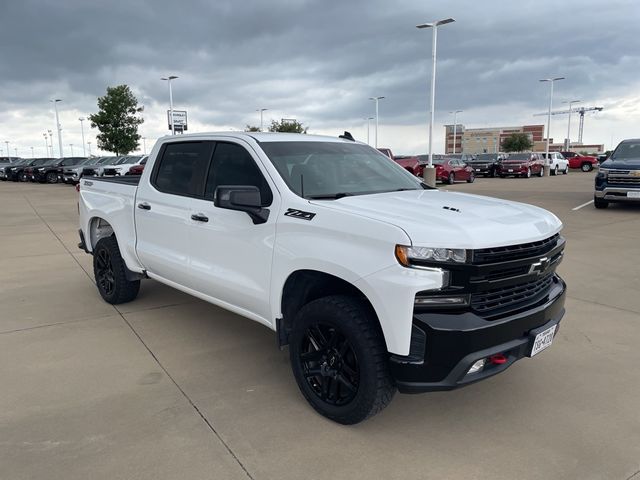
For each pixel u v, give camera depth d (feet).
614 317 17.28
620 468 9.37
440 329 9.14
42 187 94.58
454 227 9.51
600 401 11.80
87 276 23.34
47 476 9.08
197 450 9.87
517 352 10.15
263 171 12.41
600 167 46.52
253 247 12.10
